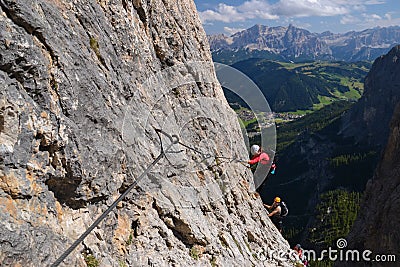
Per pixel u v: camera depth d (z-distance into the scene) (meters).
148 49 11.32
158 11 12.98
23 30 5.79
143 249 8.41
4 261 4.96
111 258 7.39
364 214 34.00
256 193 18.72
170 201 9.82
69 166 6.41
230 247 11.90
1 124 5.34
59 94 6.38
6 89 5.39
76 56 7.12
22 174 5.64
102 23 8.89
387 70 142.88
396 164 31.91
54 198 6.43
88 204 7.20
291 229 94.00
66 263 6.07
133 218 8.55
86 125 7.00
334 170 117.88
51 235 5.97
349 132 149.75
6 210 5.30
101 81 7.88
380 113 138.75
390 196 28.19
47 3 6.88
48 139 6.01
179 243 9.65
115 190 7.80
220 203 13.02
